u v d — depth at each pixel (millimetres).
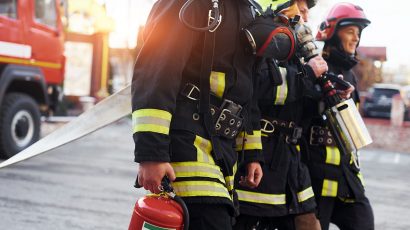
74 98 29266
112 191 9391
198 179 3172
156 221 3070
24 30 12609
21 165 11578
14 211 7562
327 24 5102
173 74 3094
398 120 30922
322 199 4816
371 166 16047
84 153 14586
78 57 29672
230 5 3377
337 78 4520
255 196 4254
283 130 4402
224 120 3340
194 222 3207
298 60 4332
